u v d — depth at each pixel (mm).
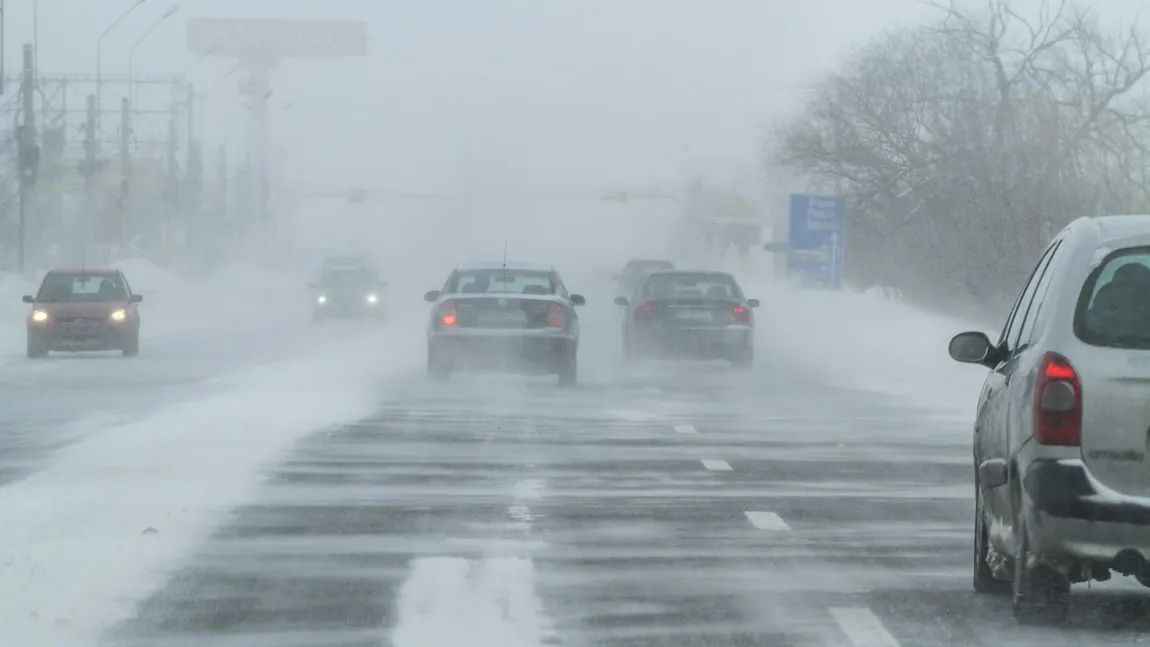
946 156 136250
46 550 29953
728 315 87875
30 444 48625
